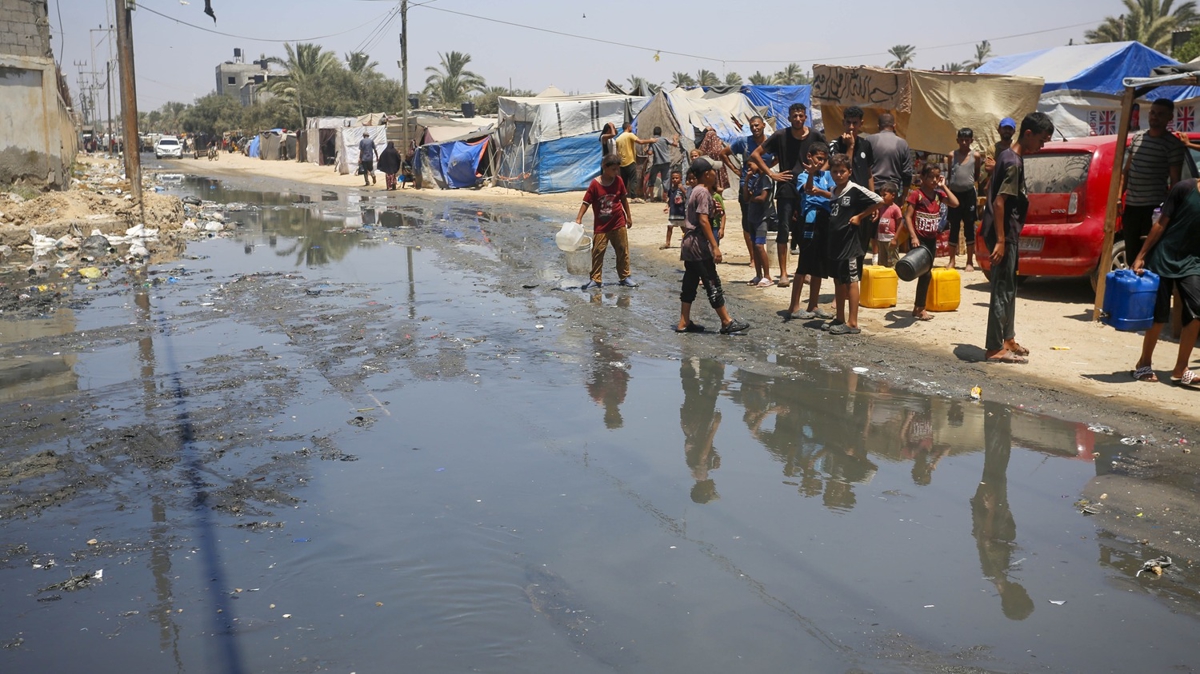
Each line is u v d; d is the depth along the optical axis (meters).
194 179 40.72
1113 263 9.56
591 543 4.43
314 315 9.84
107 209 17.91
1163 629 3.66
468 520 4.70
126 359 7.98
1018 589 3.99
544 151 29.67
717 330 9.09
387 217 22.14
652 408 6.60
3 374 7.47
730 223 19.59
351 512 4.80
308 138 56.94
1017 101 13.55
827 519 4.72
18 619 3.79
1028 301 10.12
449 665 3.41
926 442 5.88
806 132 11.09
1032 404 6.63
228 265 13.73
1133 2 47.09
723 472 5.38
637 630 3.65
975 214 12.03
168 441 5.87
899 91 13.78
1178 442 5.80
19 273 13.02
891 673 3.35
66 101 44.41
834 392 6.99
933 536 4.52
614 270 13.16
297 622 3.73
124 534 4.56
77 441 5.88
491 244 16.38
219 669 3.41
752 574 4.12
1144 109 16.72
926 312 9.55
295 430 6.11
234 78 158.12
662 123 26.06
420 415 6.43
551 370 7.62
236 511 4.82
